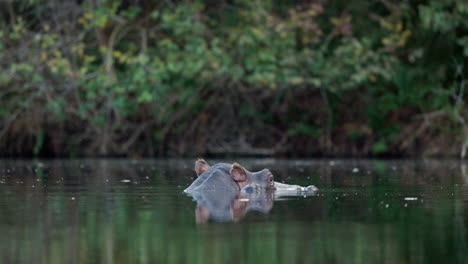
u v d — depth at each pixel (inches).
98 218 705.6
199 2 2222.0
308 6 2412.6
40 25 2327.8
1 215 732.0
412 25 2340.1
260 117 2385.6
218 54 2153.1
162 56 2267.5
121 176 1311.5
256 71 2142.0
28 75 2194.9
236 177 956.0
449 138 2255.2
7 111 2262.6
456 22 2150.6
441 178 1245.1
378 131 2346.2
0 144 2332.7
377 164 1766.7
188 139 2369.6
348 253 529.0
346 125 2364.7
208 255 523.5
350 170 1488.7
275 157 2278.5
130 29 2400.3
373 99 2359.7
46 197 915.4
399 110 2348.7
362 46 2171.5
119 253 532.4
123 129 2303.2
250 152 2359.7
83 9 2187.5
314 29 2172.7
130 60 2097.7
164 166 1672.0
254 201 840.9
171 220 689.0
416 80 2282.2
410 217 705.0
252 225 655.8
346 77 2292.1
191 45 2153.1
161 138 2324.1
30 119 2297.0
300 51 2348.7
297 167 1611.7
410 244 562.3
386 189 1011.3
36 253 534.3
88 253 533.0
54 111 2185.0
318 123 2372.0
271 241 575.2
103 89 2145.7
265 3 2217.0
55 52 2070.6
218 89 2331.4
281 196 898.7
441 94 2251.5
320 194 929.5
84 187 1061.8
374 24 2395.4
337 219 691.4
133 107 2262.6
